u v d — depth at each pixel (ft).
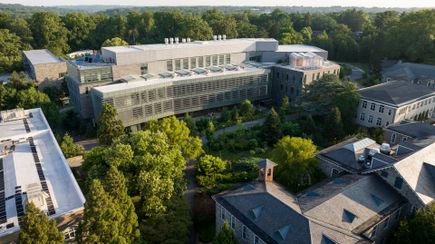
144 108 244.42
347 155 158.61
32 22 527.40
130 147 143.64
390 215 124.16
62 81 336.70
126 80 251.39
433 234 108.27
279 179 165.07
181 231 125.49
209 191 165.27
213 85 275.18
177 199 137.08
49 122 248.73
